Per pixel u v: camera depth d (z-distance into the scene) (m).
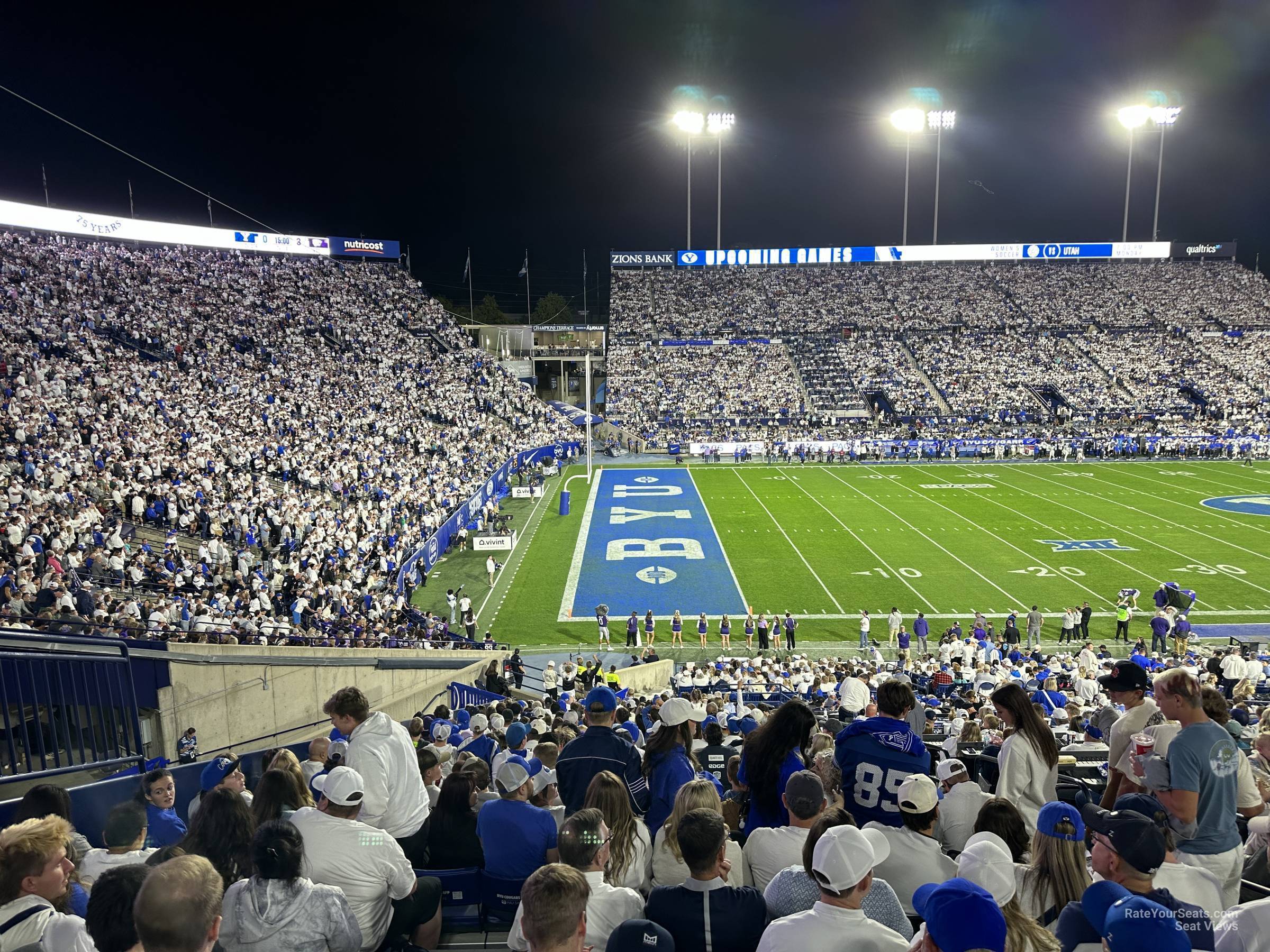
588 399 50.62
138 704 11.43
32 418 25.45
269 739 13.89
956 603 27.88
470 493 38.34
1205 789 4.44
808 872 3.99
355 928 3.96
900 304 76.62
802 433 59.53
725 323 74.56
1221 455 55.72
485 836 5.23
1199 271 79.38
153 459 25.78
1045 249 79.88
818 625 26.47
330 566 23.73
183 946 2.82
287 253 63.22
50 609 12.62
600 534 37.34
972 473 51.44
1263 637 24.55
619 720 10.36
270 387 40.59
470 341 65.75
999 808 4.65
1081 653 21.06
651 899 4.03
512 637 25.80
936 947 3.01
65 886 3.87
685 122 79.06
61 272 44.00
